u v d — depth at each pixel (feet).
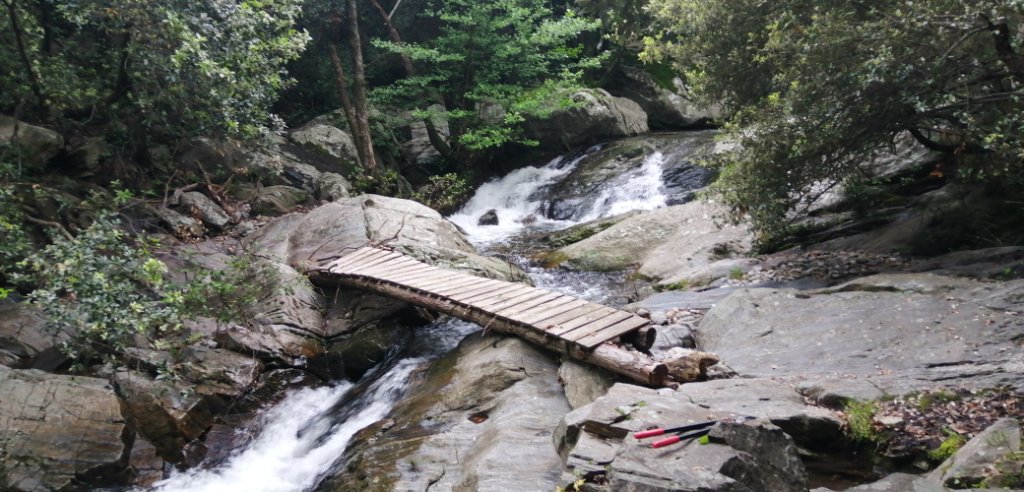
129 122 32.94
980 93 20.74
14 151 26.02
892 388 13.75
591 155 50.78
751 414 12.84
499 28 50.67
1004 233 23.97
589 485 10.84
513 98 49.24
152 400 18.83
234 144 32.32
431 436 15.71
